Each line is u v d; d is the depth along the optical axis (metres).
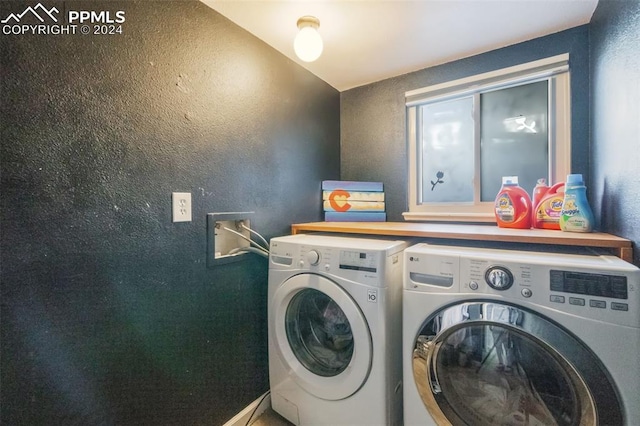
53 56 0.84
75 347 0.90
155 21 1.08
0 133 0.75
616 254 0.99
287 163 1.72
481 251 1.09
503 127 1.74
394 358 1.18
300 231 1.69
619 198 1.05
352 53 1.72
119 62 0.98
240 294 1.42
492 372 0.99
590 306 0.83
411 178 2.02
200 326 1.24
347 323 1.26
